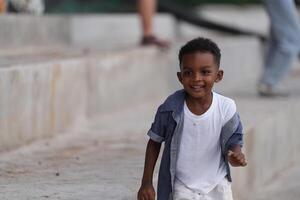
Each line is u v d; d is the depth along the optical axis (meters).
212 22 27.06
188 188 7.68
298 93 18.56
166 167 7.72
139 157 11.09
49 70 12.98
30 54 15.70
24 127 12.11
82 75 14.42
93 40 22.92
